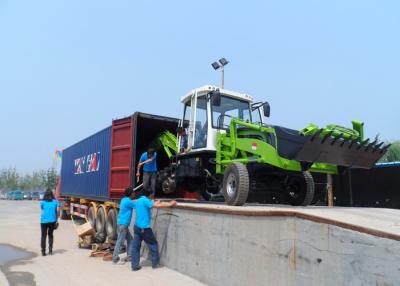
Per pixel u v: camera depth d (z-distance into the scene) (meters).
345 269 4.29
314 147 7.46
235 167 8.13
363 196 12.09
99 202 13.55
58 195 20.62
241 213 6.14
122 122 11.73
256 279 5.72
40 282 7.30
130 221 9.41
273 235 5.43
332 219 4.53
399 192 11.27
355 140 7.78
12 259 9.59
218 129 9.54
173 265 8.34
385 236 3.90
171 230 8.55
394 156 22.95
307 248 4.82
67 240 12.70
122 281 7.36
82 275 7.86
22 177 91.88
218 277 6.69
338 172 8.90
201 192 11.11
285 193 9.63
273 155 7.93
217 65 12.59
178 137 10.82
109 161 12.29
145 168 10.61
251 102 10.52
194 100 10.10
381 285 3.90
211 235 7.00
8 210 28.97
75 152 17.03
